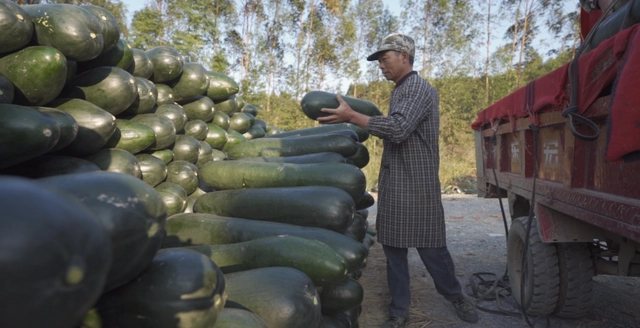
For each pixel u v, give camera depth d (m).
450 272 3.44
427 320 3.64
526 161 3.69
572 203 2.75
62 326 0.83
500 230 7.54
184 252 1.58
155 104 3.56
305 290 2.00
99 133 2.54
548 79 3.02
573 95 2.55
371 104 3.76
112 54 2.98
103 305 1.46
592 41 2.67
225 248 2.58
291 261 2.31
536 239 3.45
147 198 1.32
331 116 3.27
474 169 15.72
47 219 0.77
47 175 2.22
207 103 4.22
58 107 2.51
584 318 3.64
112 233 1.19
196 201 3.57
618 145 1.92
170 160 3.54
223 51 20.52
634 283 4.51
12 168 2.20
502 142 4.56
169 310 1.42
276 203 3.05
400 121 3.08
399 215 3.30
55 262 0.76
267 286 1.97
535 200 3.36
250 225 2.93
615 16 2.47
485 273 4.68
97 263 0.85
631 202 2.12
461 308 3.58
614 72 2.16
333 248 2.63
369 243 5.11
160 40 17.33
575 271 3.27
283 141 4.06
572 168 2.79
